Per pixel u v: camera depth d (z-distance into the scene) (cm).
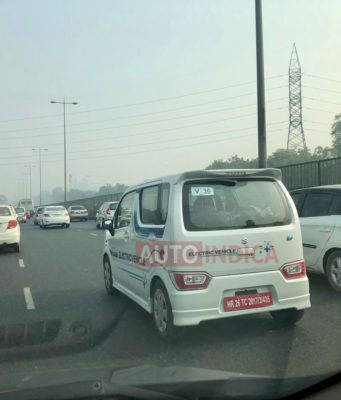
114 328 536
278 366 398
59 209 2903
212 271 457
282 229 490
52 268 1055
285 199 509
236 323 537
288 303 485
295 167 1582
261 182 507
